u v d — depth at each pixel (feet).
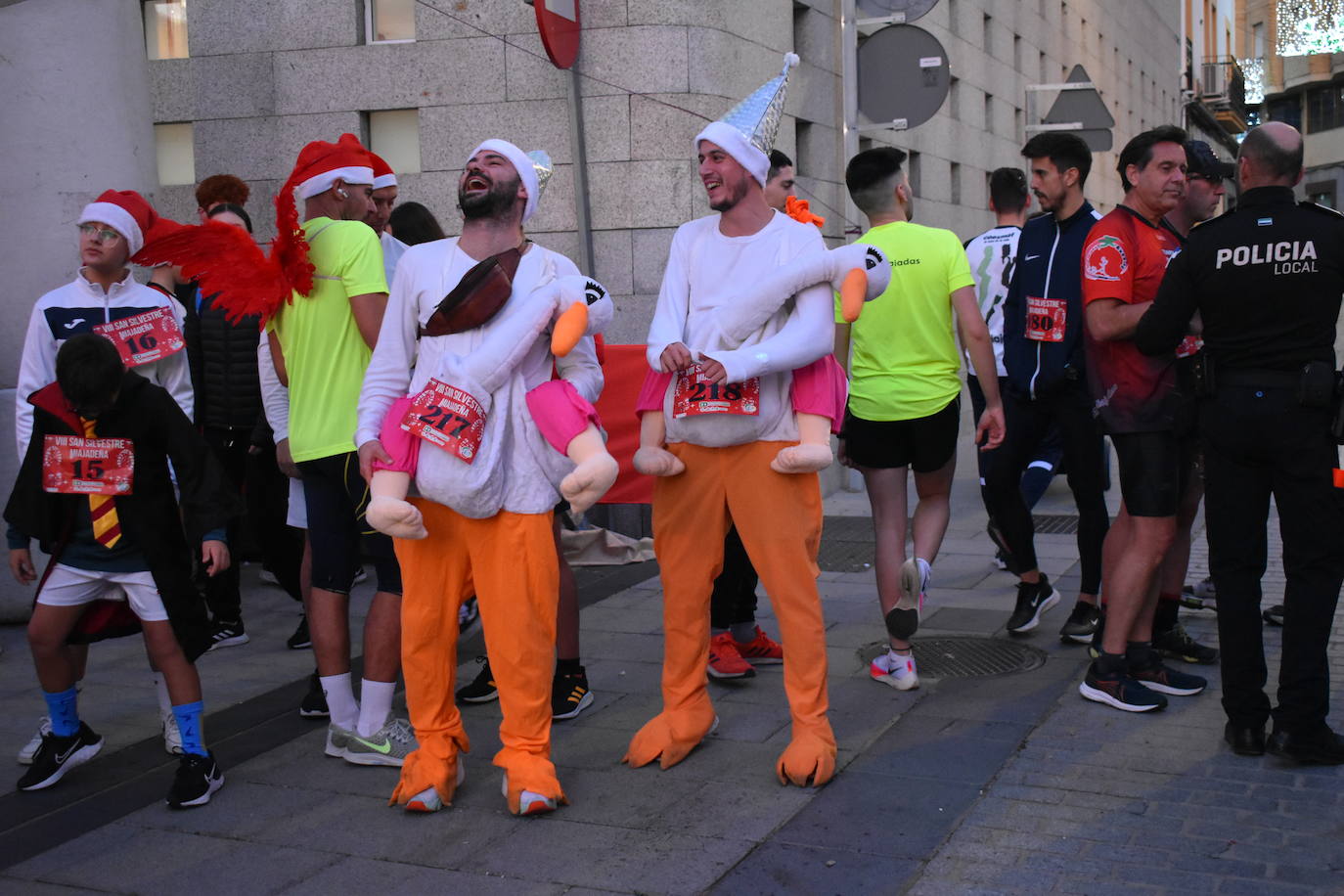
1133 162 15.21
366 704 14.14
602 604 21.30
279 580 19.97
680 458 13.52
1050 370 17.30
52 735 13.78
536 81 28.35
